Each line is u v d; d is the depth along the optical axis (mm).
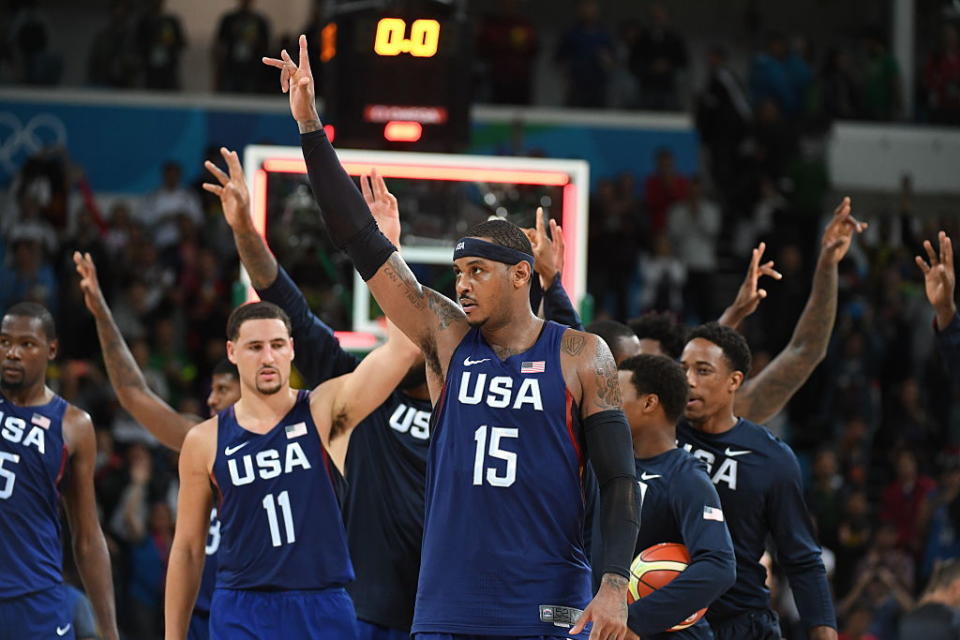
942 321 13812
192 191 38844
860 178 44750
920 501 31125
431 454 10180
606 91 42938
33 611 13289
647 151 42219
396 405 13641
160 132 41219
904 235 40438
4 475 13312
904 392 35438
